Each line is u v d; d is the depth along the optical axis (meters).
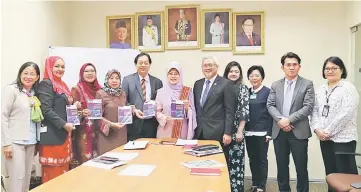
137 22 4.53
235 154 3.14
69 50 3.95
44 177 3.06
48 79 3.01
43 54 4.00
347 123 2.75
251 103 3.49
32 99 2.84
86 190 1.49
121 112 2.91
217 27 4.36
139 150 2.42
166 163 2.01
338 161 2.75
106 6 4.61
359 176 2.39
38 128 2.95
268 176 4.25
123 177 1.70
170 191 1.47
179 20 4.44
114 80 3.11
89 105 2.93
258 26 4.29
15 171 2.78
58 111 3.03
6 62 3.30
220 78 2.98
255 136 3.50
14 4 3.43
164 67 4.49
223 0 4.36
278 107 3.07
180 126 3.01
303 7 4.21
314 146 4.17
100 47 4.63
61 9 4.43
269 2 4.27
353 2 3.88
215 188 1.51
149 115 2.95
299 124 2.94
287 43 4.25
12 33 3.40
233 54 4.34
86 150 3.31
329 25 4.16
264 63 4.29
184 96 3.02
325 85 2.97
